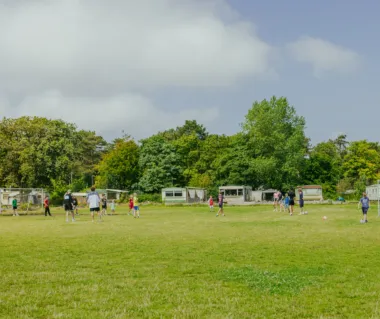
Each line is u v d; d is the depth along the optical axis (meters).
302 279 10.58
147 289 9.67
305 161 90.19
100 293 9.36
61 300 8.77
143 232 23.80
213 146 101.31
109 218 39.00
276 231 23.48
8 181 56.28
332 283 10.17
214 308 8.15
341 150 131.12
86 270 12.12
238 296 9.06
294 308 8.10
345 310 7.98
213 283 10.32
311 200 81.44
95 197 33.59
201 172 101.88
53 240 19.84
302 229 24.61
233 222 31.34
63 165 57.19
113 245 17.69
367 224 28.02
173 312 7.83
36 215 47.97
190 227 27.12
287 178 84.25
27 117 58.91
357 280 10.52
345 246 16.69
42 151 56.22
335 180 99.00
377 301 8.59
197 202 84.88
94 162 130.50
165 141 104.56
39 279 10.82
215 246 17.03
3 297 8.98
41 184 59.94
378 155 102.56
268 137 82.00
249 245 17.28
